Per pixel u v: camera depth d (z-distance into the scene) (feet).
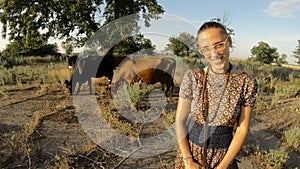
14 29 56.49
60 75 35.32
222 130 6.30
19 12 55.42
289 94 31.30
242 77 6.07
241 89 6.05
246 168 13.52
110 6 54.95
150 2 48.49
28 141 15.58
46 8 54.80
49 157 14.05
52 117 20.13
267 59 119.14
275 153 14.30
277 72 49.24
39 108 22.91
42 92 28.17
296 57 149.38
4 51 99.40
